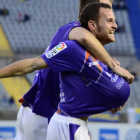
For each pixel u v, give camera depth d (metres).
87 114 8.11
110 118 33.41
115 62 8.45
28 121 10.01
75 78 7.87
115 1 54.66
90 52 7.63
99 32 7.81
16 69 7.55
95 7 7.79
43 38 50.03
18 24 51.72
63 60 7.61
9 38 49.44
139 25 52.28
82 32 7.60
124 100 8.14
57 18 53.03
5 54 46.97
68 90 8.10
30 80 41.88
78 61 7.57
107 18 7.73
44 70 9.31
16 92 40.78
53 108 9.53
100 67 7.64
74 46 7.54
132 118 32.62
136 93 41.53
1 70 7.57
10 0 54.69
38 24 52.00
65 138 8.13
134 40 50.28
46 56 7.68
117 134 32.28
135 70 45.31
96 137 32.19
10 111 36.66
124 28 51.88
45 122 9.73
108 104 8.01
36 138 9.97
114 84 7.82
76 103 8.05
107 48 48.69
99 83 7.73
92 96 7.86
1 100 39.38
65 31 8.19
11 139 32.44
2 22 51.75
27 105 10.12
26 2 54.72
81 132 8.10
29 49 48.22
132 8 54.34
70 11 54.22
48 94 9.43
